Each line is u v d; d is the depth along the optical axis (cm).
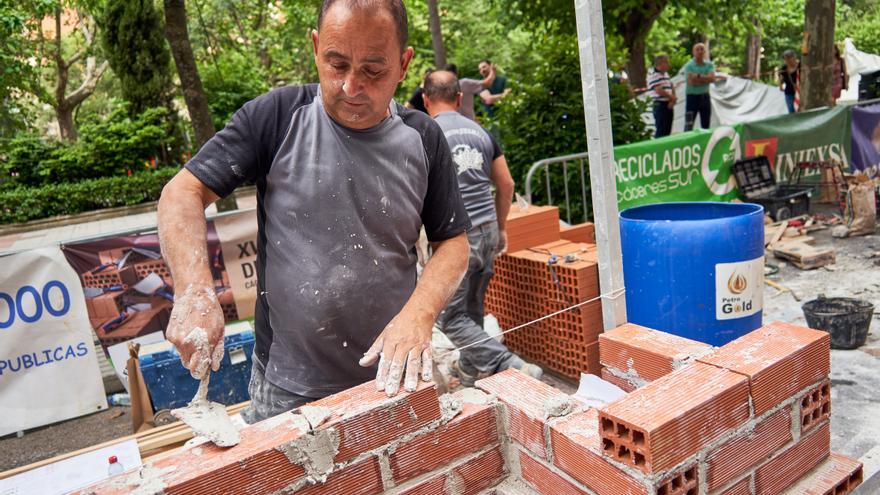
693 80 1112
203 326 165
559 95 724
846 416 324
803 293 519
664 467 152
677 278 283
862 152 869
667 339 212
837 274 559
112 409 482
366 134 195
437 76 421
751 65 2214
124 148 1748
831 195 836
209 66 1980
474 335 384
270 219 201
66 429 458
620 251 288
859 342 403
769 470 181
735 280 279
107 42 1806
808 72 930
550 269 421
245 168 192
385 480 172
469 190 384
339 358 207
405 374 177
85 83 2144
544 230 482
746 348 188
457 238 221
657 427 148
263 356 216
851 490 200
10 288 439
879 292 503
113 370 491
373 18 169
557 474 178
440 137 214
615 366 220
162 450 369
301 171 194
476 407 190
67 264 454
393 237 203
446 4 2109
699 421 159
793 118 795
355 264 198
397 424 171
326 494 163
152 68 1820
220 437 157
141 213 1684
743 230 277
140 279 474
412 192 204
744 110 1416
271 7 1906
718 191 743
